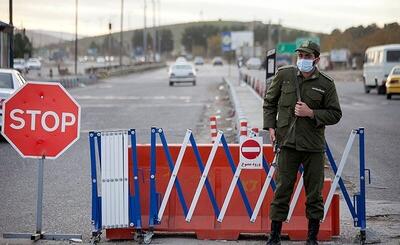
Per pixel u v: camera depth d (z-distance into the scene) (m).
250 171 13.27
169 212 13.28
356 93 70.06
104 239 13.20
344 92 72.19
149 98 60.00
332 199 13.05
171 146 13.33
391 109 47.16
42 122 12.98
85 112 44.41
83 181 19.44
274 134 12.20
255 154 12.85
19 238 12.96
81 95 65.12
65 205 16.17
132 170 13.05
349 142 12.73
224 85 79.44
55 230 13.80
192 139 12.97
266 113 12.25
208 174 13.24
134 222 12.88
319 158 12.02
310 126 11.84
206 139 29.53
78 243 12.79
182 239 13.13
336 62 154.00
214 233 13.09
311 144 11.84
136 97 61.62
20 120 12.96
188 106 50.03
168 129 33.81
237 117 30.14
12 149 26.19
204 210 13.27
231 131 32.75
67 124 13.01
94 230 12.85
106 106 50.06
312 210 12.18
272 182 13.08
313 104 11.84
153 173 12.88
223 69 176.62
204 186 13.31
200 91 72.25
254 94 52.38
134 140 12.85
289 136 11.87
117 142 12.81
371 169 21.58
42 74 110.94
